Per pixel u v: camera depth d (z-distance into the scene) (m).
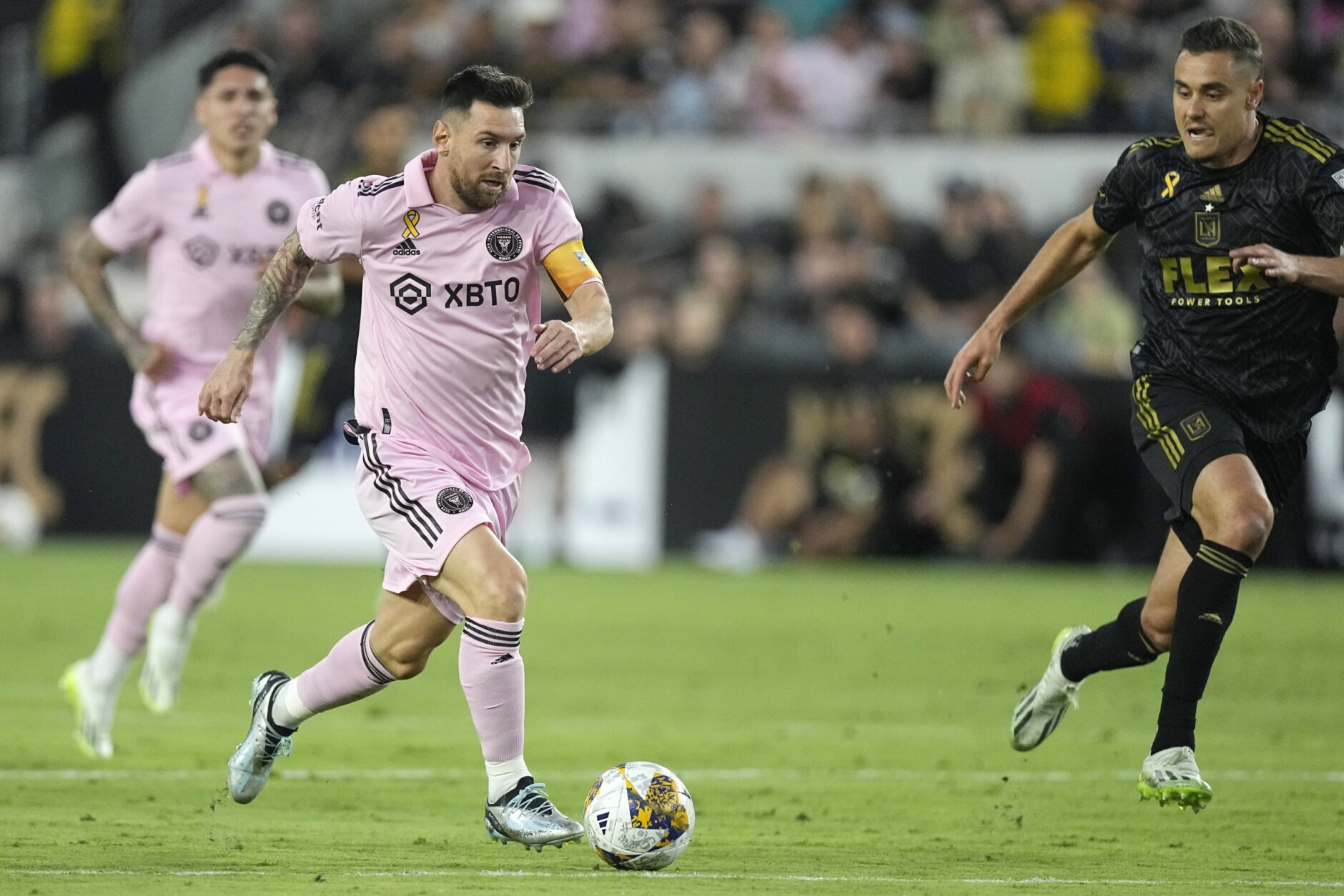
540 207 19.17
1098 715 32.75
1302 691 36.12
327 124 74.56
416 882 16.89
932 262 69.25
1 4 78.75
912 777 24.98
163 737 27.69
